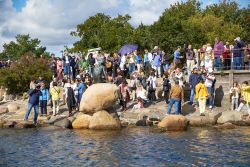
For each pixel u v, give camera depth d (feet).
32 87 84.12
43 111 87.92
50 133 70.33
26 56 114.93
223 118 79.30
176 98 81.71
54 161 48.44
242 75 91.50
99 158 49.62
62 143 60.18
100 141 61.31
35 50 226.79
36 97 80.48
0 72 111.86
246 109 84.84
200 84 82.84
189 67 98.94
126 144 58.44
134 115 84.48
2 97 113.70
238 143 57.88
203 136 64.44
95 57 98.78
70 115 86.38
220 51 94.94
